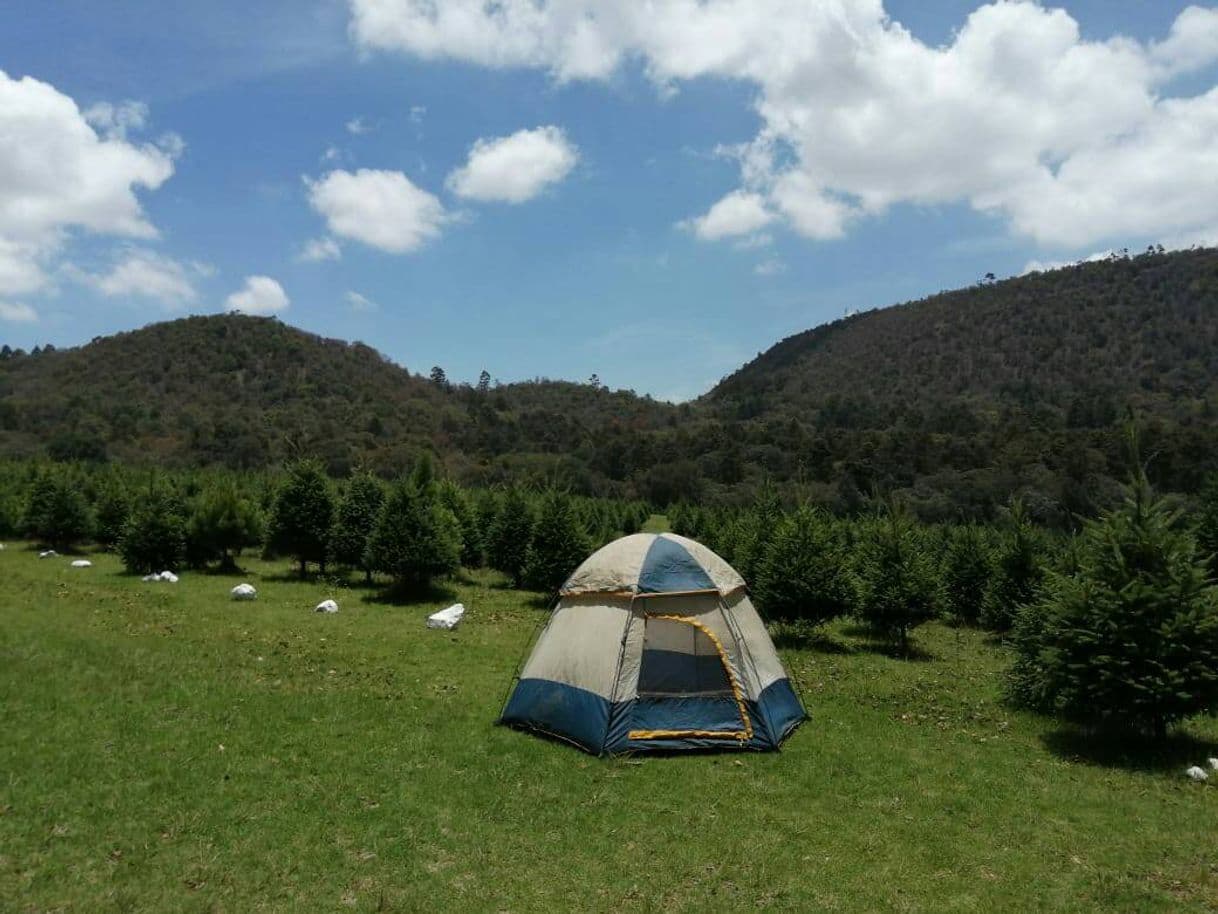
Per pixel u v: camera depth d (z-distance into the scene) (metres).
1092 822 7.05
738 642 8.99
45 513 23.06
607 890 5.47
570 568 18.02
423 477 23.33
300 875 5.37
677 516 30.22
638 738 8.30
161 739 7.64
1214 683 8.58
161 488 21.05
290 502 20.28
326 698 9.46
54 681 9.11
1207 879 6.02
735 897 5.48
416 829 6.18
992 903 5.55
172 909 4.84
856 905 5.46
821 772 8.02
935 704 11.17
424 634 14.16
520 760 7.84
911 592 15.00
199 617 14.49
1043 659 9.45
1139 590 8.82
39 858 5.30
